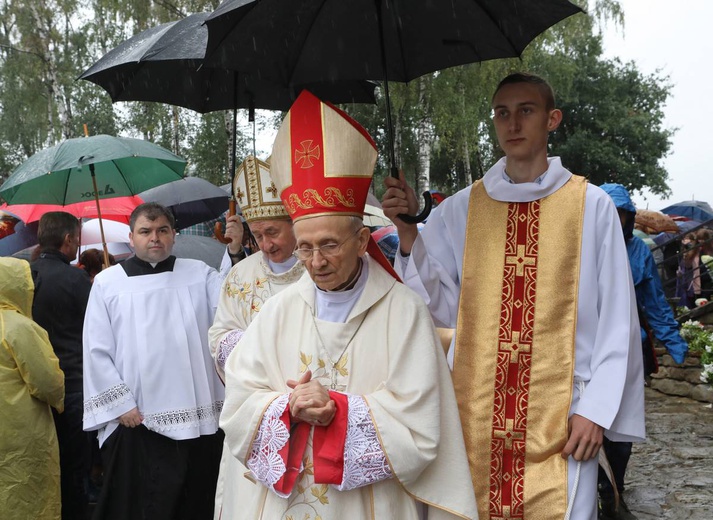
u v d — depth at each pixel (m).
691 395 7.98
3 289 4.00
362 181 2.32
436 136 20.41
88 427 3.84
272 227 3.39
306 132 2.30
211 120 21.91
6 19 20.48
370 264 2.45
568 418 2.71
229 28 2.68
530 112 2.84
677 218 16.73
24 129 25.17
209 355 4.05
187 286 4.08
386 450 2.20
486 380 2.82
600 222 2.79
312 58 3.00
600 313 2.74
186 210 7.88
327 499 2.27
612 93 33.03
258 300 3.45
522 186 2.87
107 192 5.73
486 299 2.87
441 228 3.05
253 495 2.50
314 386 2.23
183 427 3.87
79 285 4.69
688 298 10.08
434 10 2.90
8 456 3.92
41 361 3.97
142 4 16.58
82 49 20.77
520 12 2.87
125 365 3.92
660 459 5.83
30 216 7.19
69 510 4.58
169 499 3.86
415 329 2.36
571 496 2.63
